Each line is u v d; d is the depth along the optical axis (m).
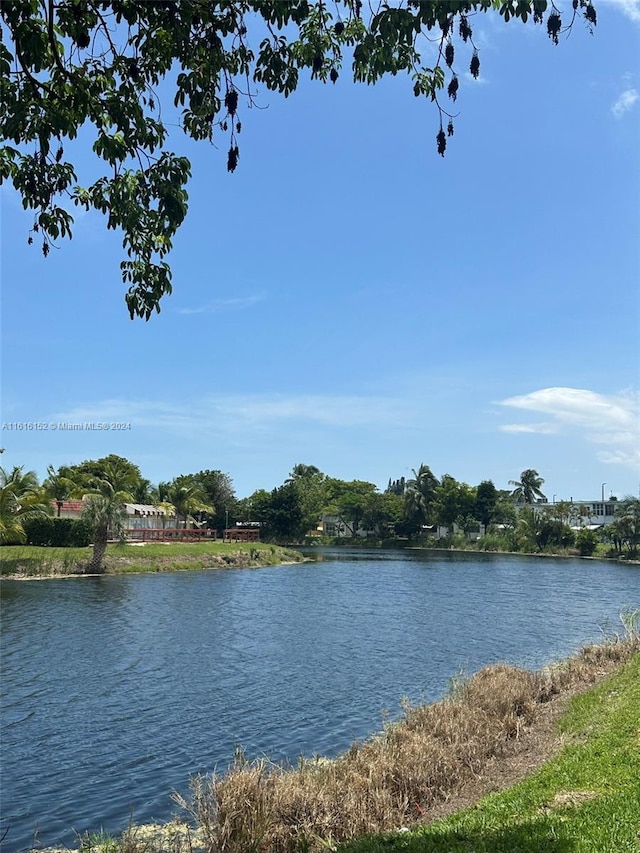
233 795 8.30
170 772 12.41
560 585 53.31
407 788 9.51
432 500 131.25
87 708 16.61
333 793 8.80
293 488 133.75
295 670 21.28
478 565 79.44
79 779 12.03
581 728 11.85
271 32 6.46
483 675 15.94
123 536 58.69
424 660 23.08
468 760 10.78
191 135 6.88
